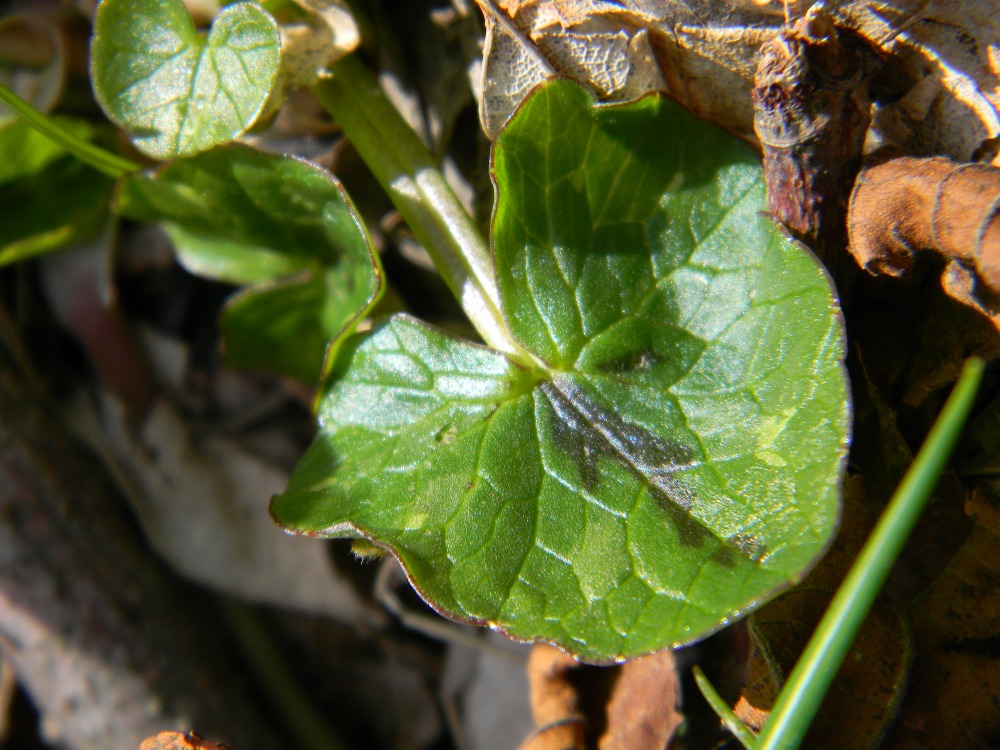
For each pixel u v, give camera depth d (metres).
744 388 0.06
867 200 0.06
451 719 0.09
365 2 0.08
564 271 0.07
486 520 0.06
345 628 0.10
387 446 0.07
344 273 0.08
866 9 0.06
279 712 0.10
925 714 0.07
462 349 0.07
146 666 0.09
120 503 0.10
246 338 0.09
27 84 0.09
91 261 0.10
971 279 0.06
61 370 0.10
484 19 0.07
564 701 0.08
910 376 0.07
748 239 0.07
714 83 0.07
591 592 0.06
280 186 0.07
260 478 0.10
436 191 0.07
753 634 0.07
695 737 0.07
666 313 0.07
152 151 0.07
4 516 0.09
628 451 0.06
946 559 0.07
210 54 0.07
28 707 0.10
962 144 0.06
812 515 0.06
